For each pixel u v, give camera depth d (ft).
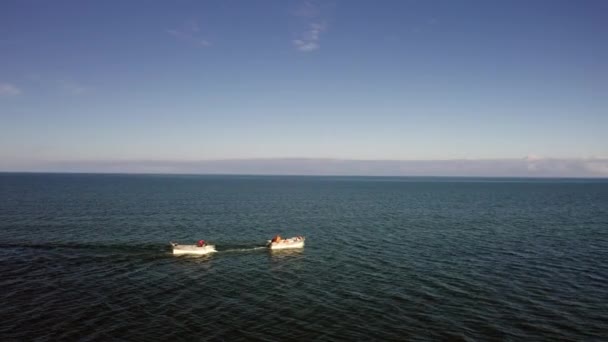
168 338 93.40
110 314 106.83
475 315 108.17
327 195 573.74
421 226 263.49
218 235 220.64
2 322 100.78
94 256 168.04
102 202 376.68
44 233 211.61
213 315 107.14
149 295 122.11
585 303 117.70
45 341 91.04
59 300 116.57
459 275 145.69
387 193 644.27
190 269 152.56
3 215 274.57
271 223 269.64
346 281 138.31
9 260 158.81
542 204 432.25
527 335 96.58
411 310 111.34
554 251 186.70
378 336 95.30
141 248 183.52
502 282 137.39
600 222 287.07
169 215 294.66
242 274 146.61
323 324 101.86
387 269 153.79
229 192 597.52
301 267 156.66
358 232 238.68
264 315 107.34
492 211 358.43
